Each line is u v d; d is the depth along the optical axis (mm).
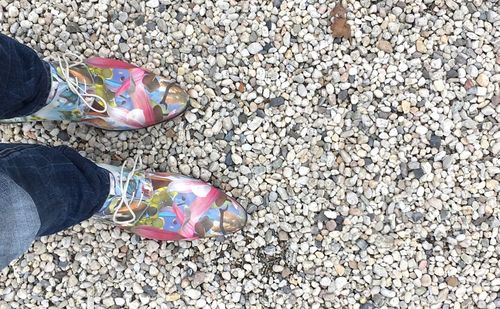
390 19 1472
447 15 1478
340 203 1489
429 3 1473
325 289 1505
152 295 1501
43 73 1178
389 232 1494
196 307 1500
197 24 1479
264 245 1493
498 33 1478
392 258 1500
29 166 1029
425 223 1491
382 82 1482
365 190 1487
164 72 1477
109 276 1497
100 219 1404
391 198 1488
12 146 1125
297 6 1474
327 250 1496
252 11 1472
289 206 1488
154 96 1417
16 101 1107
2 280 1490
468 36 1478
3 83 1041
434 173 1487
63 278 1496
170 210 1417
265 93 1476
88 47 1475
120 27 1470
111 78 1396
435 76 1476
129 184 1353
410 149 1484
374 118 1481
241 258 1498
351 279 1505
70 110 1345
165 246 1496
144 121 1434
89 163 1234
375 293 1505
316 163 1485
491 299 1498
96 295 1499
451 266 1501
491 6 1476
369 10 1472
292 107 1481
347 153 1484
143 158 1482
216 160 1485
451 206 1489
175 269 1498
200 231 1443
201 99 1477
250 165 1485
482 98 1480
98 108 1384
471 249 1496
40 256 1490
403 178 1487
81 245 1489
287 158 1484
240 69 1478
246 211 1488
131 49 1476
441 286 1504
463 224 1491
